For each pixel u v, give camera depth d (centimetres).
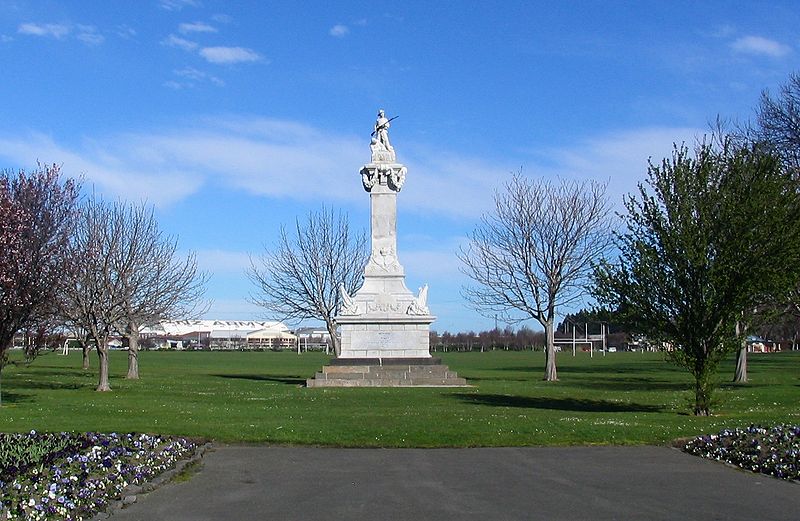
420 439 2169
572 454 1998
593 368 7450
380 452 2023
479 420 2530
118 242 5231
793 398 3519
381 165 4916
